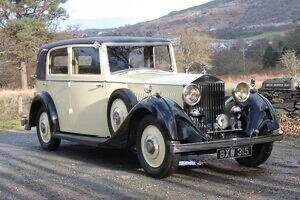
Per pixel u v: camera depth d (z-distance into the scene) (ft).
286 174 20.76
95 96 24.94
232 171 21.68
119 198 17.51
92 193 18.34
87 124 25.66
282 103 40.40
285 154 25.36
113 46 24.93
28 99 69.15
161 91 21.72
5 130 42.63
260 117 21.34
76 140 25.52
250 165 22.57
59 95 27.66
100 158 25.80
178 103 20.98
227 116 21.09
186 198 17.21
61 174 21.93
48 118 28.27
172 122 19.53
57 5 141.18
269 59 160.45
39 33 134.21
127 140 21.95
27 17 137.80
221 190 18.21
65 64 27.12
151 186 19.17
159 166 20.26
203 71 23.34
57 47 27.78
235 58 160.97
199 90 20.58
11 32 132.67
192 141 19.72
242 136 21.18
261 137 20.89
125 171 22.22
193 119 20.51
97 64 24.86
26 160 25.76
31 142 33.30
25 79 133.59
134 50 25.61
